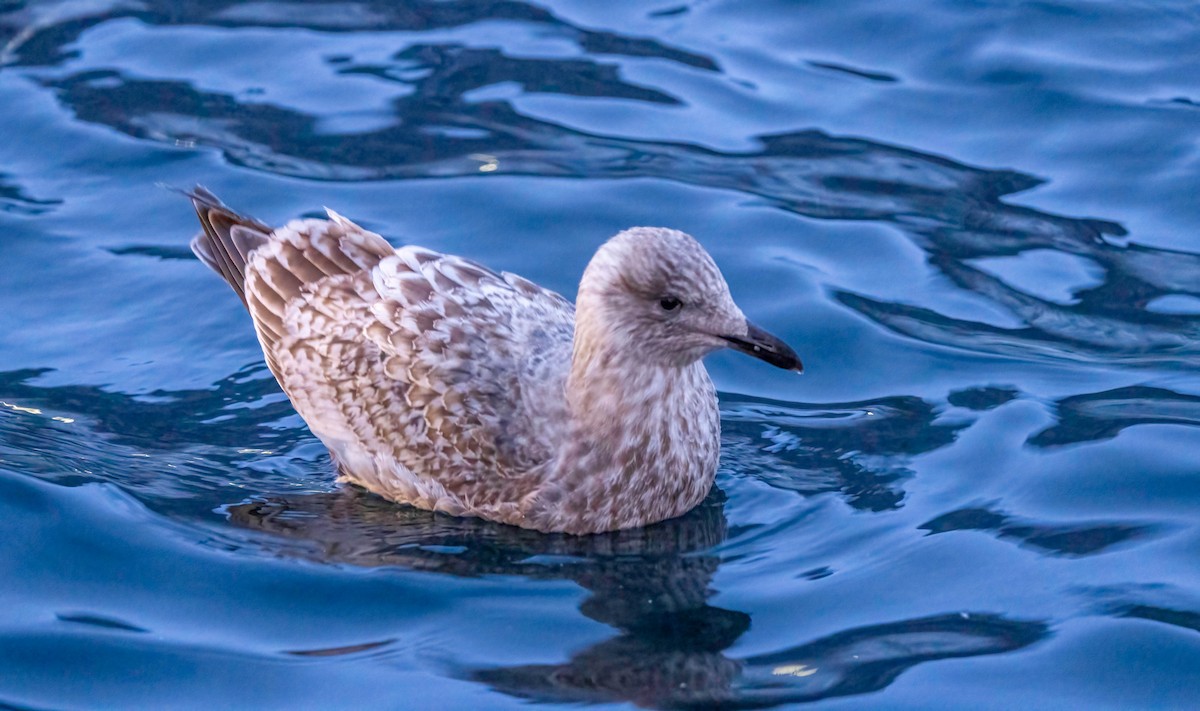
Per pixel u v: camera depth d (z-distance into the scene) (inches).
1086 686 390.0
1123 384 530.6
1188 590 426.9
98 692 396.2
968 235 618.5
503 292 502.9
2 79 704.4
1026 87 709.3
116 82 706.8
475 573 452.1
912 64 732.0
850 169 660.7
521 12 778.8
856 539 461.1
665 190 641.6
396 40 749.3
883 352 556.4
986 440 504.7
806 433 521.0
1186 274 593.6
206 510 481.4
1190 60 721.6
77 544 457.4
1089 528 458.3
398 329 485.1
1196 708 382.0
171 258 604.7
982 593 430.3
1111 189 644.7
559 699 387.9
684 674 398.0
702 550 463.5
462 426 479.2
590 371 468.4
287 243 514.9
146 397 539.5
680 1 791.7
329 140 671.8
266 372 560.1
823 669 398.3
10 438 504.7
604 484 471.5
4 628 419.8
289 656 410.0
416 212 624.7
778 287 587.5
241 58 729.6
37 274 592.7
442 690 393.1
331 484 507.5
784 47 748.6
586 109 698.8
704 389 486.9
